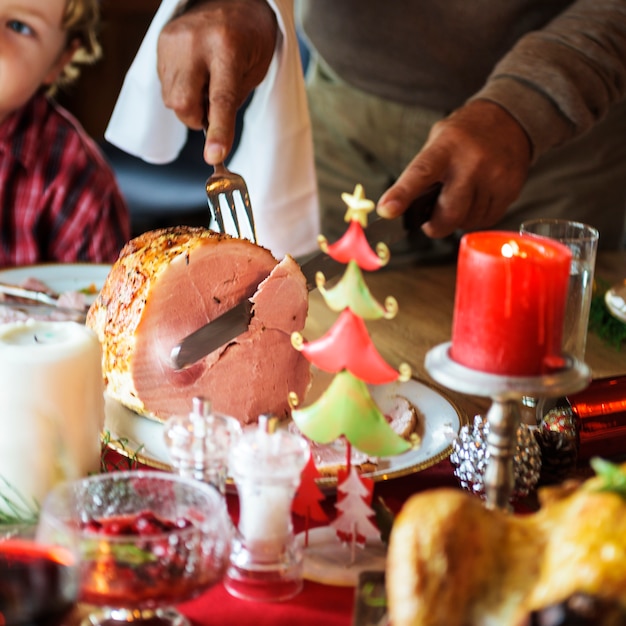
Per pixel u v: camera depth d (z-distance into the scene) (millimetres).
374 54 1866
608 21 1479
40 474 872
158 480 773
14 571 656
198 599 785
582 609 566
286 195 1705
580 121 1447
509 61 1475
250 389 1160
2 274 1542
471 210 1384
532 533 637
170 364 1112
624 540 577
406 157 1970
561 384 687
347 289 800
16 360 856
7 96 1789
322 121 2047
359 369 805
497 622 620
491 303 688
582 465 989
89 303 1437
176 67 1364
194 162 2896
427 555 616
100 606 696
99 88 3309
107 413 1141
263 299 1135
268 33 1458
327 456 992
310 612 773
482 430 934
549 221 1229
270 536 790
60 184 1973
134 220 2631
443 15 1767
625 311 1320
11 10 1707
